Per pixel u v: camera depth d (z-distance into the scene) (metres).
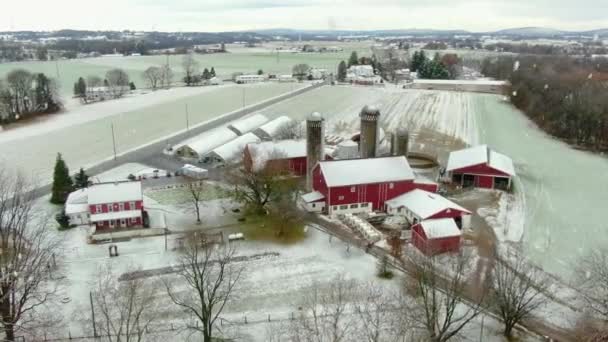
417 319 41.00
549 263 55.94
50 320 44.41
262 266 54.62
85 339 42.28
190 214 69.31
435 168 91.94
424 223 57.56
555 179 87.94
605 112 112.06
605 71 188.50
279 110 152.50
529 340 42.41
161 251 58.12
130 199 64.56
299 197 75.38
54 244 54.88
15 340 42.19
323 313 45.41
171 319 44.91
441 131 125.06
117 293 48.56
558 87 143.25
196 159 97.06
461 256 48.00
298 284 50.97
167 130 124.81
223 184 81.44
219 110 153.25
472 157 84.69
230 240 60.56
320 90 195.88
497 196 77.88
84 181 76.62
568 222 68.31
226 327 43.84
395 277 52.19
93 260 55.97
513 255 57.09
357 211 70.00
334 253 57.97
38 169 91.38
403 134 84.44
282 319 45.03
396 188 70.56
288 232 63.53
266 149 83.50
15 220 63.59
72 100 178.12
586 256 56.84
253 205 71.31
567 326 44.12
